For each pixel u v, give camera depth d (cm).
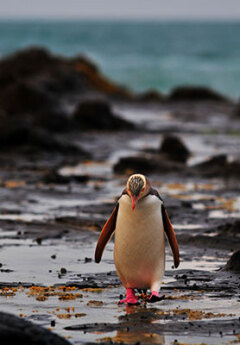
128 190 2191
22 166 6925
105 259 3036
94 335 1906
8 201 4841
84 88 16412
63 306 2234
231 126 12088
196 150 8738
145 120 12775
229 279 2639
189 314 2144
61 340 1705
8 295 2377
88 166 7150
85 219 4000
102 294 2425
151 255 2272
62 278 2653
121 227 2266
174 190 5488
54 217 4162
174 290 2494
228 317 2109
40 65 16575
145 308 2227
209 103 16012
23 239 3472
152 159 6825
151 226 2244
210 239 3388
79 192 5328
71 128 10462
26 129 8175
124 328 1981
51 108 11562
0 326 1650
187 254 3134
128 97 16862
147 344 1827
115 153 8369
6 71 15338
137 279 2309
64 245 3344
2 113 10944
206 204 4762
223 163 6825
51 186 5681
